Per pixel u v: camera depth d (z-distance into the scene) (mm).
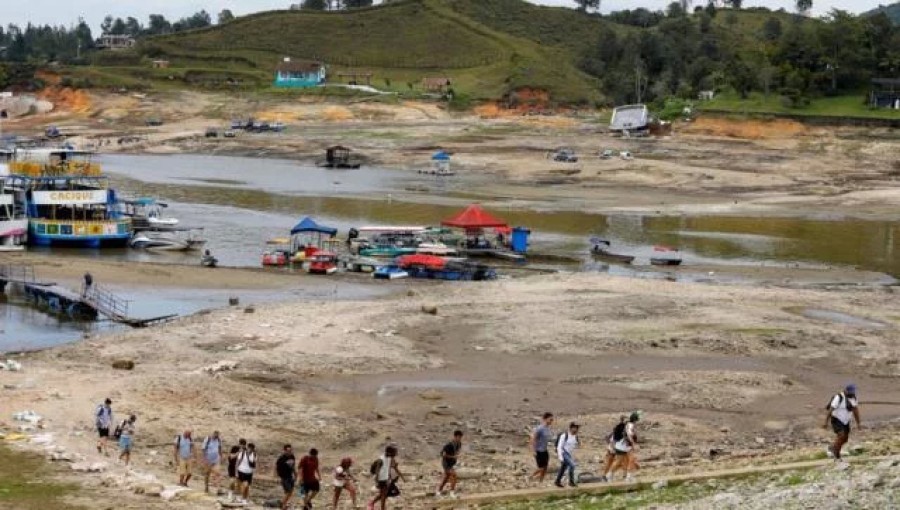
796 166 166875
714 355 59594
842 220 121625
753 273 89875
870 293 80062
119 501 31547
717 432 45375
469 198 135625
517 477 37312
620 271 90250
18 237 94562
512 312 68188
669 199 136875
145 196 131125
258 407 46562
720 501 27562
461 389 51562
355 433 43781
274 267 87750
